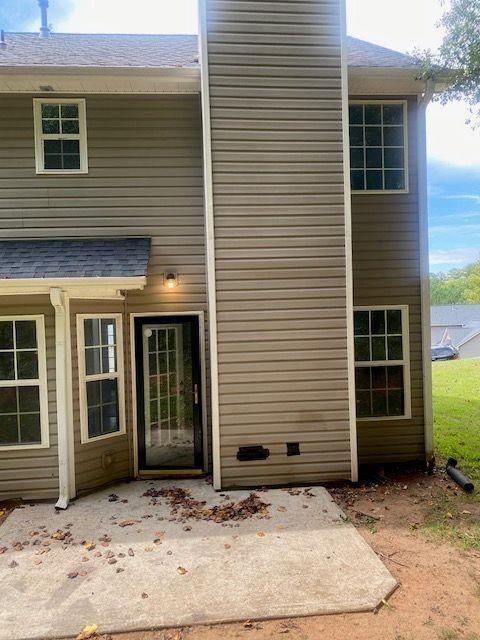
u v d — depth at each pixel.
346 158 4.89
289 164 4.85
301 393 4.88
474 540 3.68
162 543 3.66
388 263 5.76
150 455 5.41
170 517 4.16
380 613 2.78
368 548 3.53
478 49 5.22
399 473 5.46
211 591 2.99
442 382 12.94
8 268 4.58
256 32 4.78
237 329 4.82
